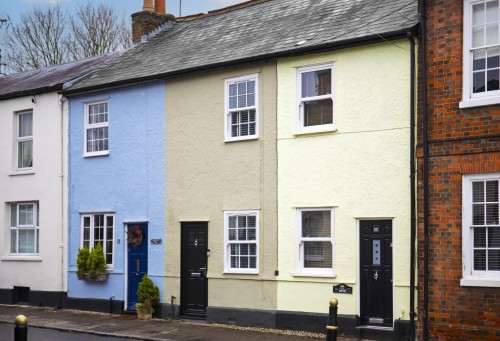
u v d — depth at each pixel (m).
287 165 16.00
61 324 17.09
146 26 22.78
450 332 13.00
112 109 19.84
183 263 17.84
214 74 17.55
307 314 15.34
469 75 13.13
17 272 21.95
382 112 14.62
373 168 14.66
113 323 17.19
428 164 13.48
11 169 22.39
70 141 20.83
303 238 15.66
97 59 23.62
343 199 15.04
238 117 17.12
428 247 13.38
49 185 21.27
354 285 14.72
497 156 12.73
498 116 12.77
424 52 13.65
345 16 16.73
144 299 17.98
